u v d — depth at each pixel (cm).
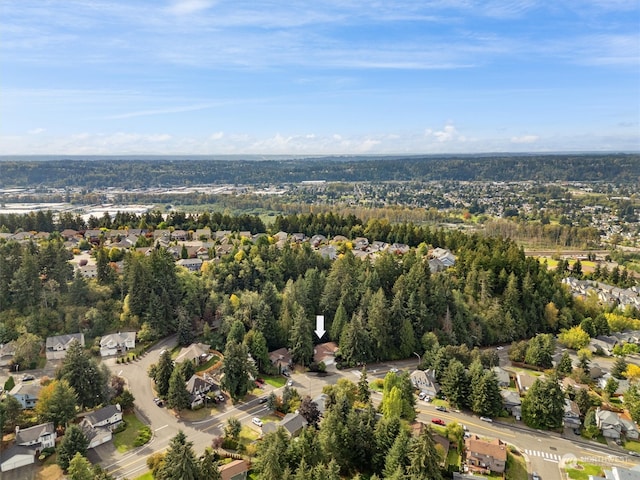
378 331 12888
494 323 14362
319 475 7000
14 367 11075
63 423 9038
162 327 13138
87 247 18600
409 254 16475
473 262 15850
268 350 12875
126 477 7969
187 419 9812
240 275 15050
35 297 12444
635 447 9575
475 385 10475
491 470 8562
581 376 12194
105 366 10256
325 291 14138
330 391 10294
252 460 8362
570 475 8594
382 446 8212
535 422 10075
